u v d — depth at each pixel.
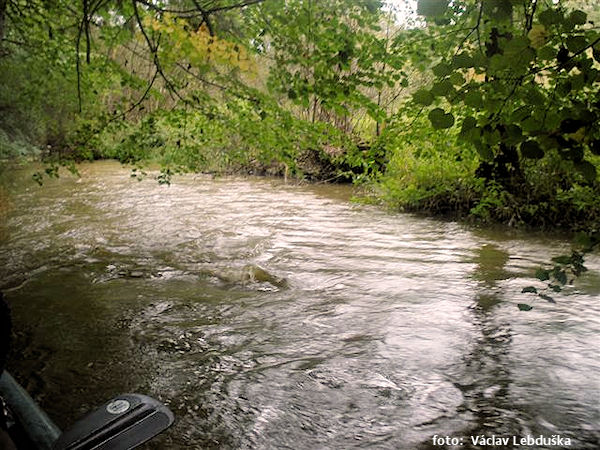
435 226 11.32
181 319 6.28
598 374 4.91
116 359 5.32
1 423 1.43
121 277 7.83
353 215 12.58
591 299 6.73
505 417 4.29
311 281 7.63
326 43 5.27
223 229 11.02
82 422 1.48
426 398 4.57
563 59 1.93
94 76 8.63
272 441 4.06
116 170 20.81
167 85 6.99
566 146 1.96
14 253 9.05
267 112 6.91
